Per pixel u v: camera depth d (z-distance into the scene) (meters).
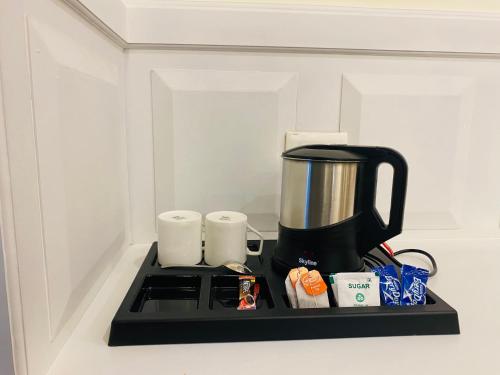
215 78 0.77
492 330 0.48
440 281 0.63
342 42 0.76
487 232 0.89
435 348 0.44
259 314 0.46
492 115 0.84
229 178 0.80
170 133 0.77
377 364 0.41
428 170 0.84
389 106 0.81
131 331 0.44
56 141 0.41
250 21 0.74
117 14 0.64
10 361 0.33
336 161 0.53
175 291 0.58
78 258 0.48
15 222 0.32
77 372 0.39
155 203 0.80
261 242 0.69
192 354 0.42
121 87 0.73
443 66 0.82
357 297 0.49
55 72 0.40
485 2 0.82
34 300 0.36
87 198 0.51
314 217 0.55
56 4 0.41
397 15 0.77
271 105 0.78
